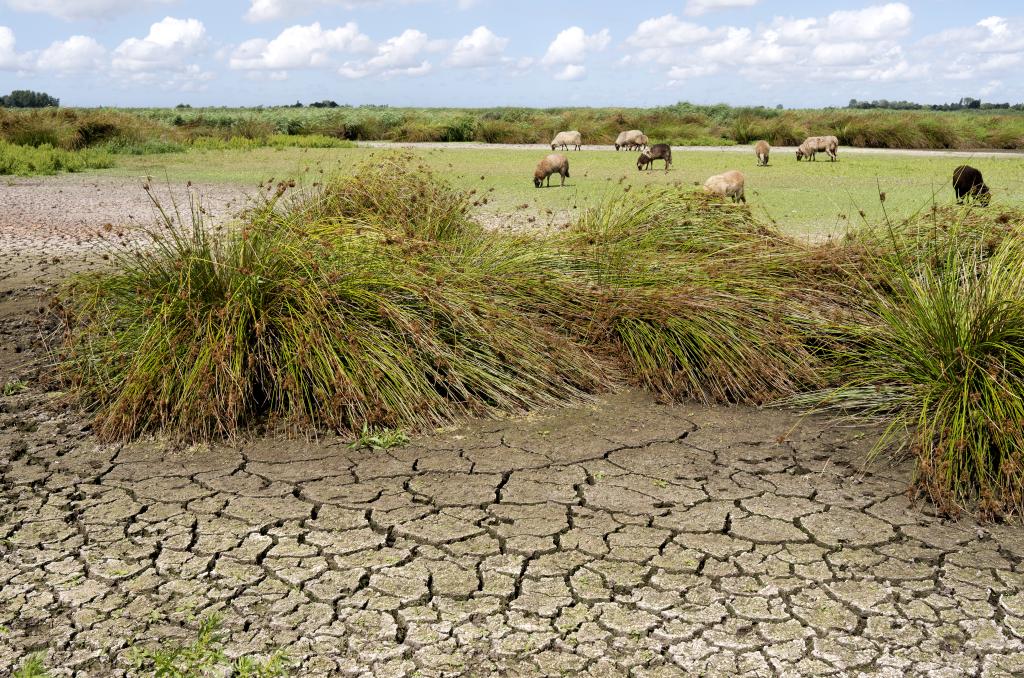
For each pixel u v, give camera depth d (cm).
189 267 452
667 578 284
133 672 237
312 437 409
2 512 331
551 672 237
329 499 343
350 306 458
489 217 1063
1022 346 394
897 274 500
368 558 296
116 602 270
